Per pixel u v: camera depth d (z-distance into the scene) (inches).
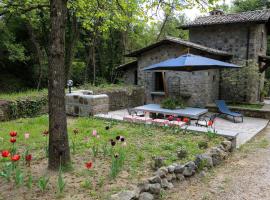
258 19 474.3
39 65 747.4
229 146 232.7
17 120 301.7
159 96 534.9
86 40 813.2
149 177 151.0
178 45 503.8
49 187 137.1
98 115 332.5
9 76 772.0
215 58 494.6
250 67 491.5
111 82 867.4
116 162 157.0
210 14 627.5
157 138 240.7
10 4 322.0
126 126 287.4
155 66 341.7
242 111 452.1
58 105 153.6
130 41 937.5
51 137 157.1
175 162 180.7
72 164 170.6
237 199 151.3
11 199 124.6
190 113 315.6
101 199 126.3
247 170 196.2
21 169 159.6
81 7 317.4
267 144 273.4
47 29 716.7
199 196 151.4
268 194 158.7
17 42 751.1
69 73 689.0
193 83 490.6
